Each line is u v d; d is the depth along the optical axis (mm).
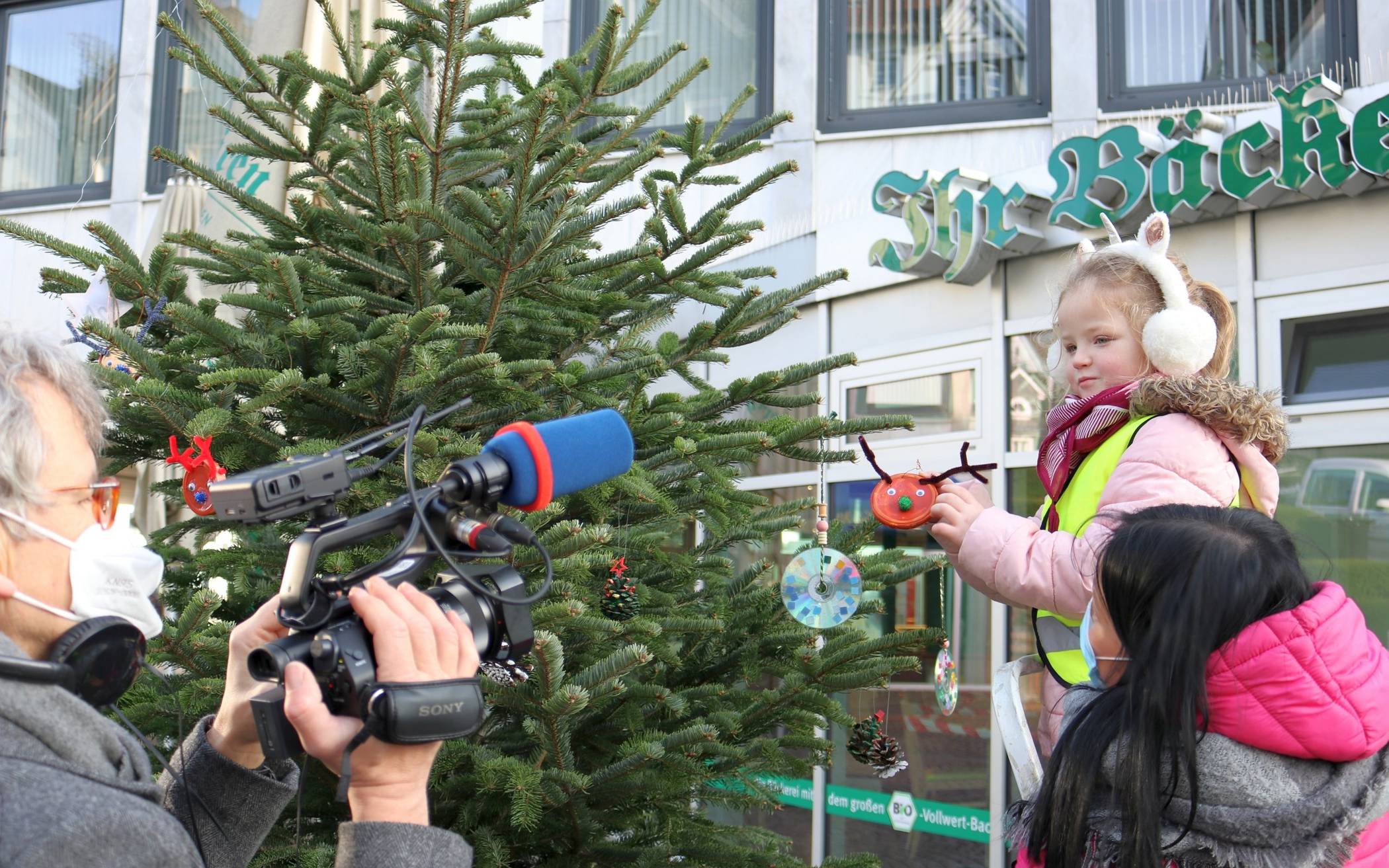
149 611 1260
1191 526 1509
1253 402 1897
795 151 6754
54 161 8617
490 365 2410
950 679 2717
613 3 2709
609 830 2818
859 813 5453
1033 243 4875
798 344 6043
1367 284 4020
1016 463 4980
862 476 5684
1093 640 1625
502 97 3607
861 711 5469
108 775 1051
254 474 1161
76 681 1176
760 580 3592
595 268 2924
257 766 1479
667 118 7266
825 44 6840
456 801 2648
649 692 2607
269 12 4141
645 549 2986
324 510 1222
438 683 1074
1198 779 1394
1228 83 6062
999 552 1985
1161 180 4301
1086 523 1951
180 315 2592
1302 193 4102
